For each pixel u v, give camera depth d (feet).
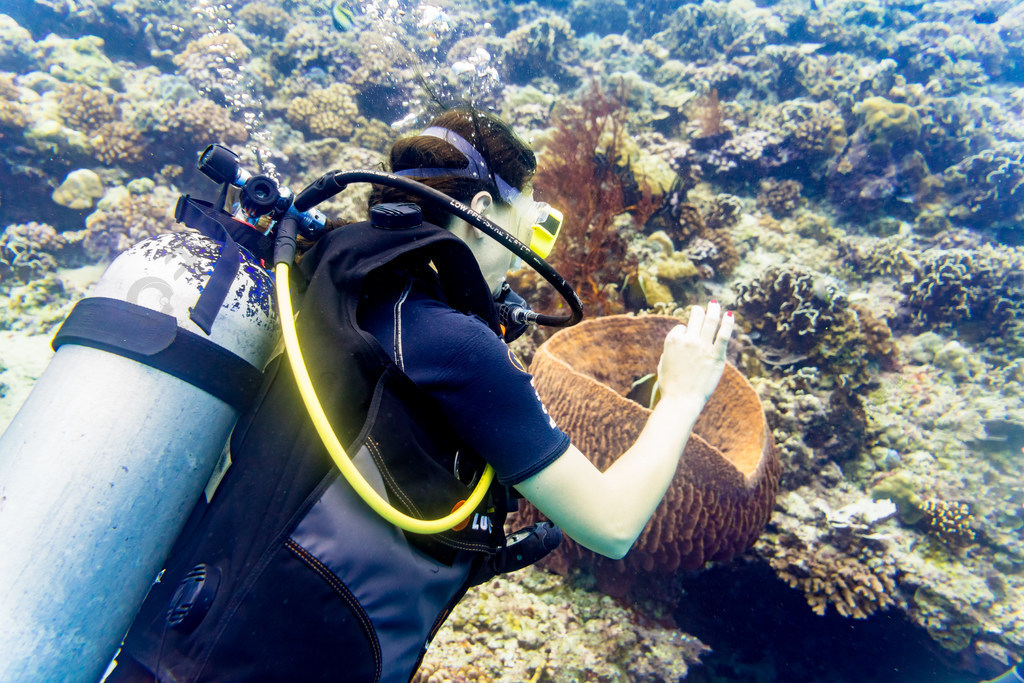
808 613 10.29
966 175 26.00
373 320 2.41
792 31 36.96
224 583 2.12
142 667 2.17
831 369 14.75
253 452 2.34
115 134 22.47
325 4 33.45
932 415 16.03
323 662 2.09
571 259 14.53
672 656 8.29
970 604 10.43
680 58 34.37
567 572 8.96
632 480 2.62
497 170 3.21
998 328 19.40
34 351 16.26
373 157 23.34
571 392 7.77
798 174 25.55
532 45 31.17
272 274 2.77
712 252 18.61
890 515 12.50
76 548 2.02
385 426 2.22
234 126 23.58
